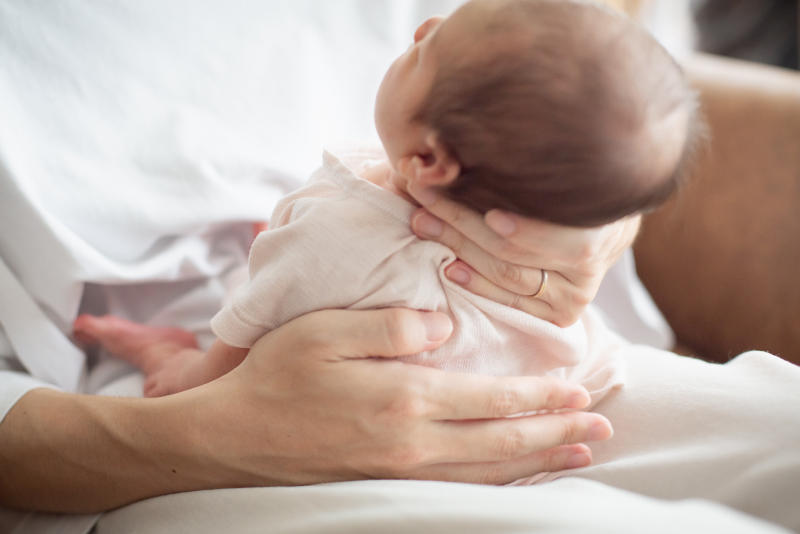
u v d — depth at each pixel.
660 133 0.53
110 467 0.65
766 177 1.05
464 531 0.51
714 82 1.14
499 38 0.53
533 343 0.67
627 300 1.14
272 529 0.57
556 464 0.65
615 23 0.54
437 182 0.56
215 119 0.88
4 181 0.74
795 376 0.67
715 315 1.12
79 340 0.84
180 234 0.87
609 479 0.64
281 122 0.93
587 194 0.53
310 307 0.64
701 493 0.61
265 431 0.62
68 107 0.79
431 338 0.61
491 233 0.59
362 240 0.61
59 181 0.78
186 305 0.91
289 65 0.94
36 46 0.78
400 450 0.61
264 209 0.91
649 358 0.76
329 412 0.61
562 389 0.64
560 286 0.64
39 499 0.67
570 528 0.49
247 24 0.92
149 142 0.83
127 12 0.84
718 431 0.64
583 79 0.52
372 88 1.05
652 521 0.49
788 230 1.03
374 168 0.69
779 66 1.87
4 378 0.72
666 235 1.15
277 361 0.62
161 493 0.66
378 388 0.60
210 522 0.61
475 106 0.53
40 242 0.76
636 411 0.69
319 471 0.63
